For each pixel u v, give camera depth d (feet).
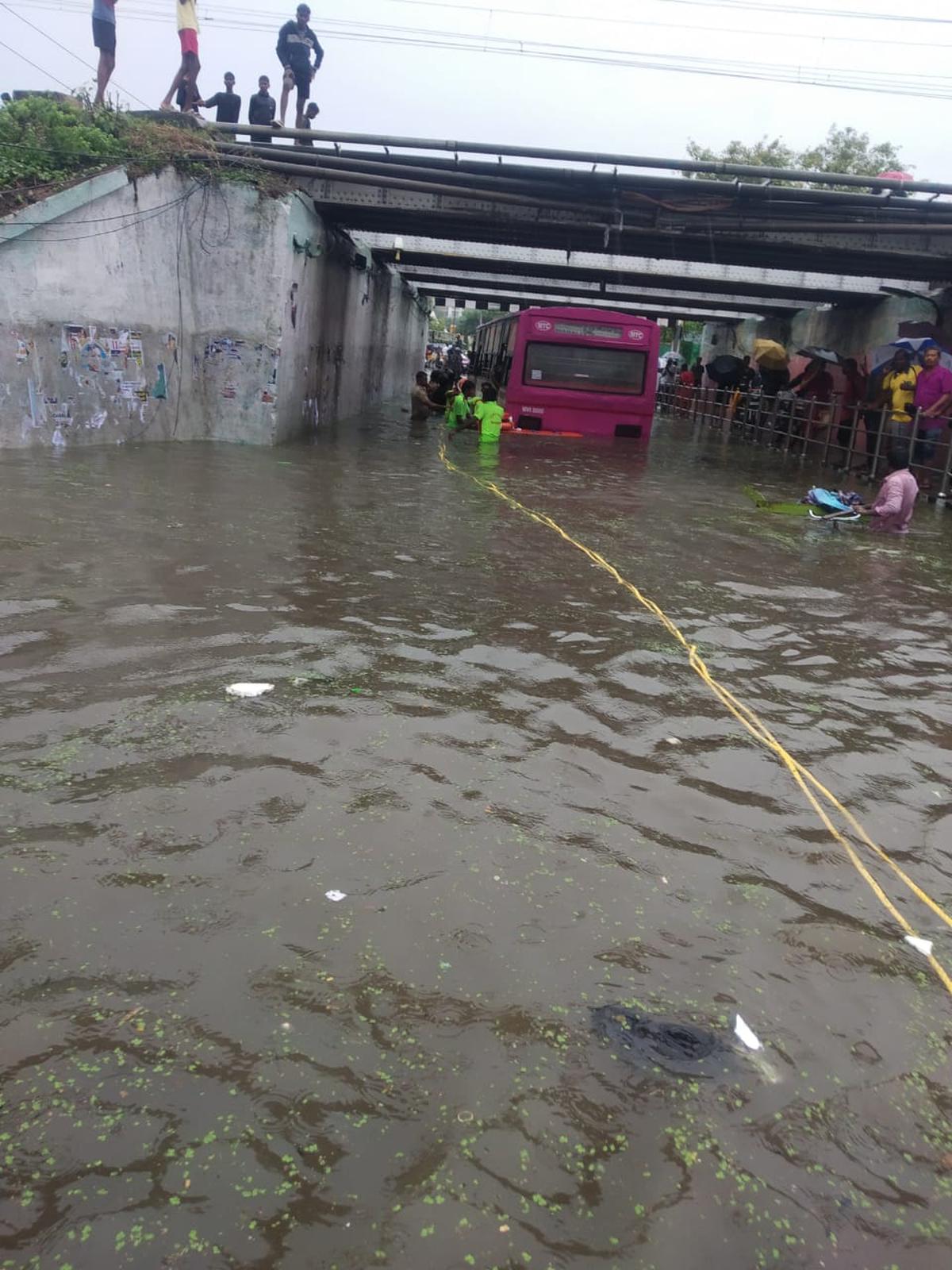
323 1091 7.37
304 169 45.19
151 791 11.46
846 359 67.31
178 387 44.16
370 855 10.51
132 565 21.12
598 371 63.57
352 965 8.77
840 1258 6.37
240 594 19.69
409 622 18.92
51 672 14.82
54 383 36.29
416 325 113.60
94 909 9.29
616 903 10.03
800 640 20.25
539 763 13.08
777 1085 7.80
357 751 12.92
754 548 30.37
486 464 47.06
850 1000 8.91
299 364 50.19
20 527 23.62
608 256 73.46
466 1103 7.35
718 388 96.22
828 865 11.20
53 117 39.60
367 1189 6.58
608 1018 8.38
